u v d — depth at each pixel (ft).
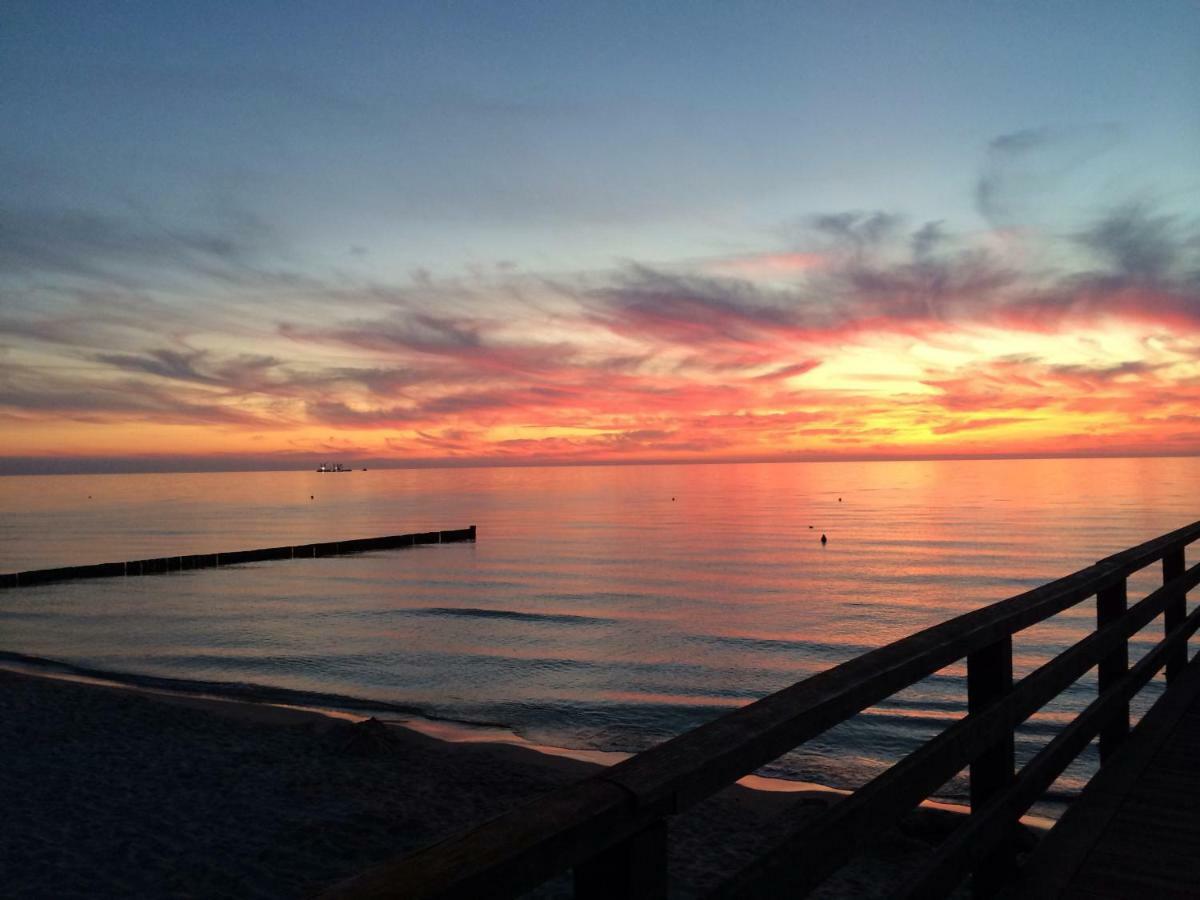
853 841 6.13
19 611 130.72
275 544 302.04
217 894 25.52
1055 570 199.72
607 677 84.02
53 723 46.68
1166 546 16.08
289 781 37.50
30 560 239.71
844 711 6.15
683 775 4.46
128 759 40.34
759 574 191.11
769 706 5.69
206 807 33.42
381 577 181.68
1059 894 9.34
